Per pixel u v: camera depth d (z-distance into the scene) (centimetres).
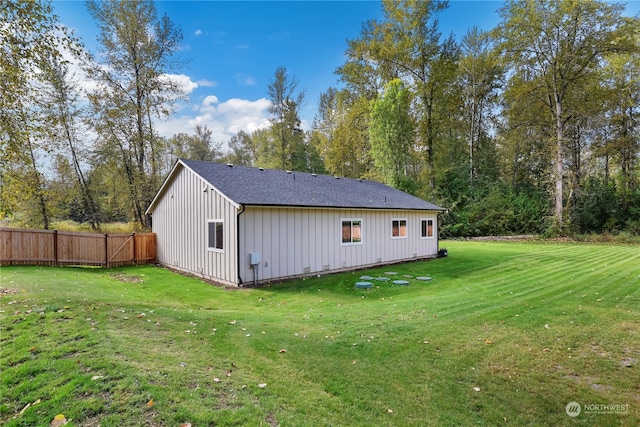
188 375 350
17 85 732
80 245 1249
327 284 980
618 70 2334
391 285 959
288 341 479
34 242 1148
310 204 1082
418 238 1533
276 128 3212
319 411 306
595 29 2050
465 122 3097
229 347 447
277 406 307
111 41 1892
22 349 383
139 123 2038
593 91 2292
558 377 385
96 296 689
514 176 3153
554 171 2366
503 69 2678
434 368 403
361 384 362
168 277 1128
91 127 1911
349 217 1239
